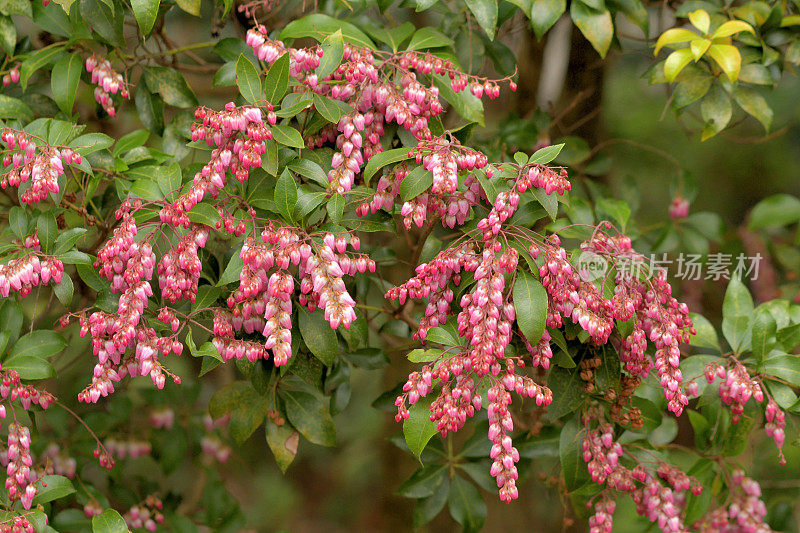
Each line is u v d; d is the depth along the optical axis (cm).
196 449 173
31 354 144
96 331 138
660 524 148
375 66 142
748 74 154
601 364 144
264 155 139
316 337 143
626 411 147
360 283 154
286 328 138
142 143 152
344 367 153
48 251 142
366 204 141
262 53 142
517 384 136
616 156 259
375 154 140
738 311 150
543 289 137
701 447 157
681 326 140
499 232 138
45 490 145
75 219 154
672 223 172
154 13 146
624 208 156
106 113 155
